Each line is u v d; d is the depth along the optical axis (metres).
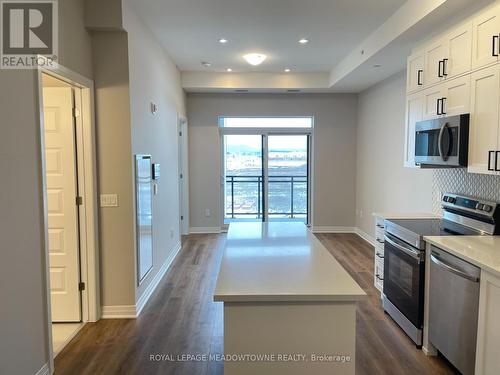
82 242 3.32
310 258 2.19
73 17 2.91
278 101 7.00
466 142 2.68
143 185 3.77
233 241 2.62
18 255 2.15
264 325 1.70
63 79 2.86
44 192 2.43
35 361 2.34
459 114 2.77
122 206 3.39
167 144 5.06
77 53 2.98
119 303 3.46
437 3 2.81
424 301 2.82
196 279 4.54
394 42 3.73
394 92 5.27
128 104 3.32
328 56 5.26
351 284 1.76
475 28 2.60
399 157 5.11
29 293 2.27
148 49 4.04
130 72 3.35
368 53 4.36
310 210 7.35
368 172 6.42
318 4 3.43
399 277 3.18
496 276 2.00
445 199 3.47
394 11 3.58
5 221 2.04
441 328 2.59
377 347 2.89
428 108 3.29
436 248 2.64
